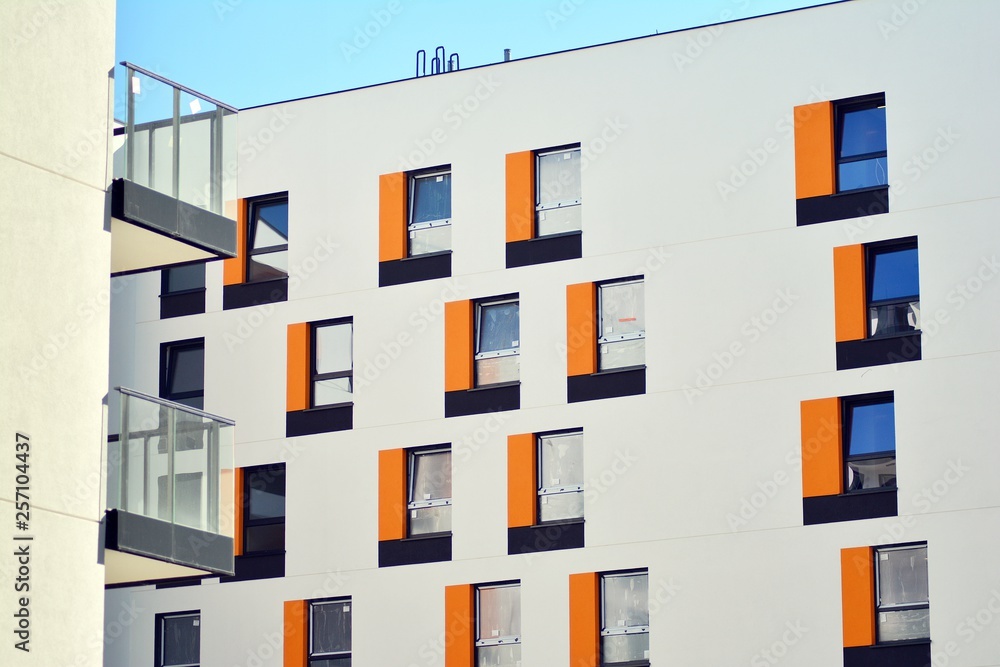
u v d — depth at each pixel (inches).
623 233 1524.4
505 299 1565.0
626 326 1514.5
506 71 1601.9
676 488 1459.2
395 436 1571.1
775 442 1438.2
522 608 1487.5
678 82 1534.2
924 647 1362.0
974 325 1403.8
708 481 1450.5
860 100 1476.4
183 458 907.4
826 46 1491.1
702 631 1423.5
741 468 1443.2
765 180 1488.7
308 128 1667.1
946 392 1398.9
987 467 1376.7
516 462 1520.7
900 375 1413.6
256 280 1656.0
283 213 1663.4
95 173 831.7
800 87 1493.6
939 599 1364.4
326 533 1576.0
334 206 1641.2
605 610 1469.0
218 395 1642.5
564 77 1577.3
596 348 1517.0
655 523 1459.2
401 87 1640.0
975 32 1450.5
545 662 1471.5
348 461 1583.4
